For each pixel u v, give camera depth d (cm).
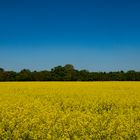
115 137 1007
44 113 1379
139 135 1015
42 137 1038
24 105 1697
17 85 3888
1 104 1741
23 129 1128
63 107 1814
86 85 3806
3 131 1097
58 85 3853
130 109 1562
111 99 2039
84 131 1071
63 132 1074
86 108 1730
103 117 1323
